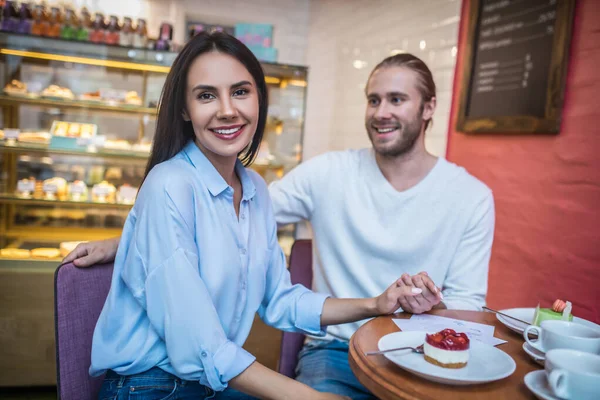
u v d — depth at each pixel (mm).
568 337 956
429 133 2812
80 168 2719
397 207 1604
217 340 1048
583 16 1835
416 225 1590
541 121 1980
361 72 3625
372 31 3496
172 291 1053
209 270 1146
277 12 4375
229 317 1197
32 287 2395
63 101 2645
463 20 2555
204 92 1156
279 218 1761
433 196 1598
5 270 2377
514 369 917
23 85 2609
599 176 1744
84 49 2609
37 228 2672
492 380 871
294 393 1021
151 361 1121
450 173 1636
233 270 1183
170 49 2904
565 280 1881
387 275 1615
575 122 1857
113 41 2891
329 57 4156
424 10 2898
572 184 1863
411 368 895
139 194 1156
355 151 1753
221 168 1253
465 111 2467
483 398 841
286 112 3021
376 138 1620
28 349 2398
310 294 1376
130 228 1165
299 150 3045
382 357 997
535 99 2021
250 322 1284
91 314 1257
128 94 2756
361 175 1665
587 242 1787
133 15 3994
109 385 1138
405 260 1595
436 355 937
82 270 1264
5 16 2770
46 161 2668
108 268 1315
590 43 1802
